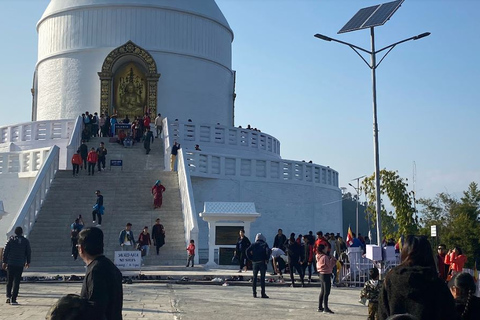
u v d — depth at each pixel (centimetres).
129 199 3145
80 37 5069
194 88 5125
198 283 2306
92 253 700
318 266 1619
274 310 1602
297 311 1602
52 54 5169
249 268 2712
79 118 4109
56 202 3088
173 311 1508
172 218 3003
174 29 5097
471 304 791
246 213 2766
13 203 3703
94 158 3375
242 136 4412
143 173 3409
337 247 2870
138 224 2945
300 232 3962
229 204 2802
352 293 2180
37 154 3669
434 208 7975
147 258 2716
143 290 2006
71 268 2520
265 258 1897
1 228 3691
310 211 4041
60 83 5106
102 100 4931
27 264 1638
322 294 1608
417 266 720
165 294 1898
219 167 3719
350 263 2541
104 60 4959
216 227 2784
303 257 2372
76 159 3356
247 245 2614
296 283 2433
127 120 4472
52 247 2750
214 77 5275
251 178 3803
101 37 5031
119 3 5019
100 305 658
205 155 3669
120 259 2355
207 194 3669
